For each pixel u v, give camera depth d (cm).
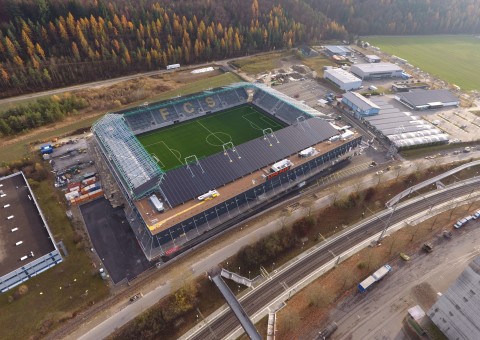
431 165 14175
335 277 9750
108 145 13438
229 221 11288
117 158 12612
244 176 12244
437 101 19062
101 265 10012
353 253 10550
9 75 18475
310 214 11681
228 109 18125
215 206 10944
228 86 19050
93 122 16788
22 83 18700
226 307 9044
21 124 15775
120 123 14538
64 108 17112
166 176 11519
